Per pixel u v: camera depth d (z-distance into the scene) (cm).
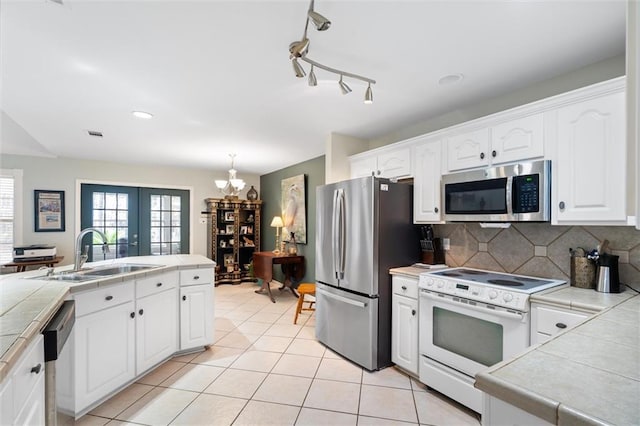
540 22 157
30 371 104
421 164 269
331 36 169
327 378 242
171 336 265
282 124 317
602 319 117
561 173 182
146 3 141
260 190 669
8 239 447
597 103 168
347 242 278
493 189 211
